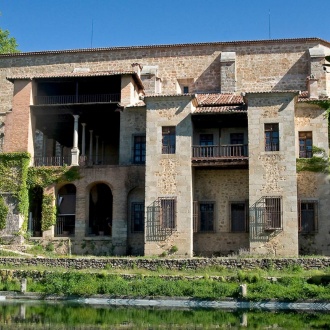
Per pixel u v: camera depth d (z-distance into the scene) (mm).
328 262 33906
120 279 32375
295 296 29234
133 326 23922
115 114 44938
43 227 43219
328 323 24688
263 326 23844
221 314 27344
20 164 43906
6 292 32281
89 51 53875
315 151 40844
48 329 23047
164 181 40031
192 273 33594
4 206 43312
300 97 43375
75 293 31375
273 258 34562
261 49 51406
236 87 50844
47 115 45656
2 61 55312
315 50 49625
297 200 39969
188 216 39406
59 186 44219
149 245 39406
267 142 39438
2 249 41031
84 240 42469
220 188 41750
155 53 53125
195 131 43062
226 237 41219
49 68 54500
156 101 41125
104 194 47406
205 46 52375
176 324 24453
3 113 53906
